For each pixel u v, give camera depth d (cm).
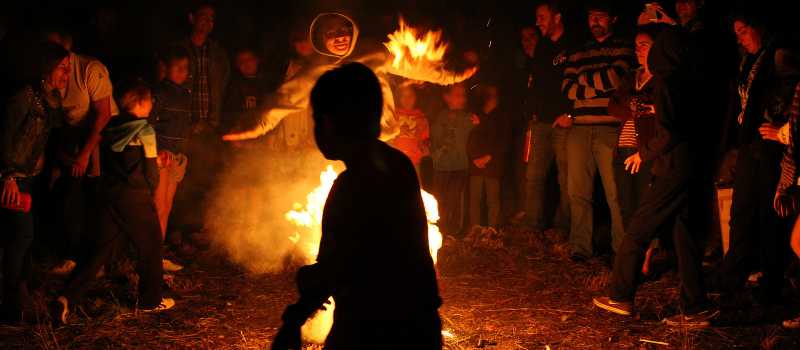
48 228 707
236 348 463
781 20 527
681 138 477
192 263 666
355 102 265
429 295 270
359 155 267
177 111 656
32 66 488
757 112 517
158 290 522
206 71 770
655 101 485
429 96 821
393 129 560
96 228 501
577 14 838
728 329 484
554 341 472
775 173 514
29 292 568
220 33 1005
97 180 509
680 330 482
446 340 473
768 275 525
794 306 523
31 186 505
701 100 480
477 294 576
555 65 739
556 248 703
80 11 796
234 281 613
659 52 487
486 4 948
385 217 262
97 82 566
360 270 262
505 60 834
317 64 545
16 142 480
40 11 762
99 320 505
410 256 266
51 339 470
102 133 505
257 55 838
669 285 585
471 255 692
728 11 545
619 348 459
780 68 500
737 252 546
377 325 264
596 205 830
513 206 876
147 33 917
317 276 264
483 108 789
